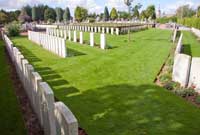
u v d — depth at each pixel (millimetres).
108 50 15125
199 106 6066
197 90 7117
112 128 4910
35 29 36781
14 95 6836
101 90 7266
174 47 16297
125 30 29781
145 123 5129
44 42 16734
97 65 10750
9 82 8172
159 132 4770
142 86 7633
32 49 16312
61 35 23312
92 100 6441
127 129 4875
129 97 6637
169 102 6281
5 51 15773
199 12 45188
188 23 42031
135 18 70438
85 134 4703
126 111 5711
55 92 7152
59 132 3564
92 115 5504
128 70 9758
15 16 65438
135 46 16984
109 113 5602
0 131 4809
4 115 5531
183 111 5734
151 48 15883
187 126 5016
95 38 22703
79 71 9742
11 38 25797
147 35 27250
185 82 7383
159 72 9453
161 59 11930
